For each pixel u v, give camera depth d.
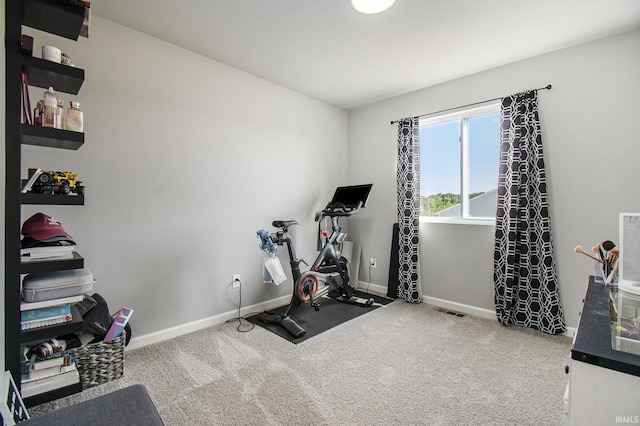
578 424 0.78
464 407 1.70
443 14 2.10
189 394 1.80
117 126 2.27
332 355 2.27
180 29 2.32
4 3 1.23
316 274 3.16
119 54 2.27
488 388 1.87
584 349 0.80
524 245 2.72
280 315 3.02
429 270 3.47
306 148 3.71
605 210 2.43
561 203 2.62
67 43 2.05
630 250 1.26
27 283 1.37
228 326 2.82
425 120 3.51
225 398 1.77
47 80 1.51
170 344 2.44
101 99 2.19
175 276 2.60
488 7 2.02
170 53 2.52
